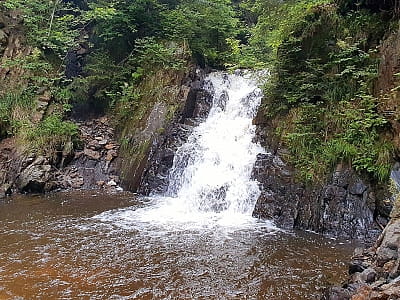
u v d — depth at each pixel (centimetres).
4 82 1795
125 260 905
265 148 1402
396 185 1007
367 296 574
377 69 1164
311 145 1206
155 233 1081
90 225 1142
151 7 2100
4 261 891
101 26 2062
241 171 1354
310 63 1291
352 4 1305
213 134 1593
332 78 1265
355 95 1184
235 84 1866
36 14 2045
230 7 2331
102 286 784
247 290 774
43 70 1864
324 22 1335
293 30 1398
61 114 1802
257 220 1202
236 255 937
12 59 1878
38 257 915
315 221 1106
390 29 1178
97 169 1697
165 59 1873
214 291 770
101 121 1898
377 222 1028
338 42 1220
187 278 822
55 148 1644
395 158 1042
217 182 1359
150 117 1741
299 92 1337
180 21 2038
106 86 1955
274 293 761
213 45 2225
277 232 1097
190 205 1345
